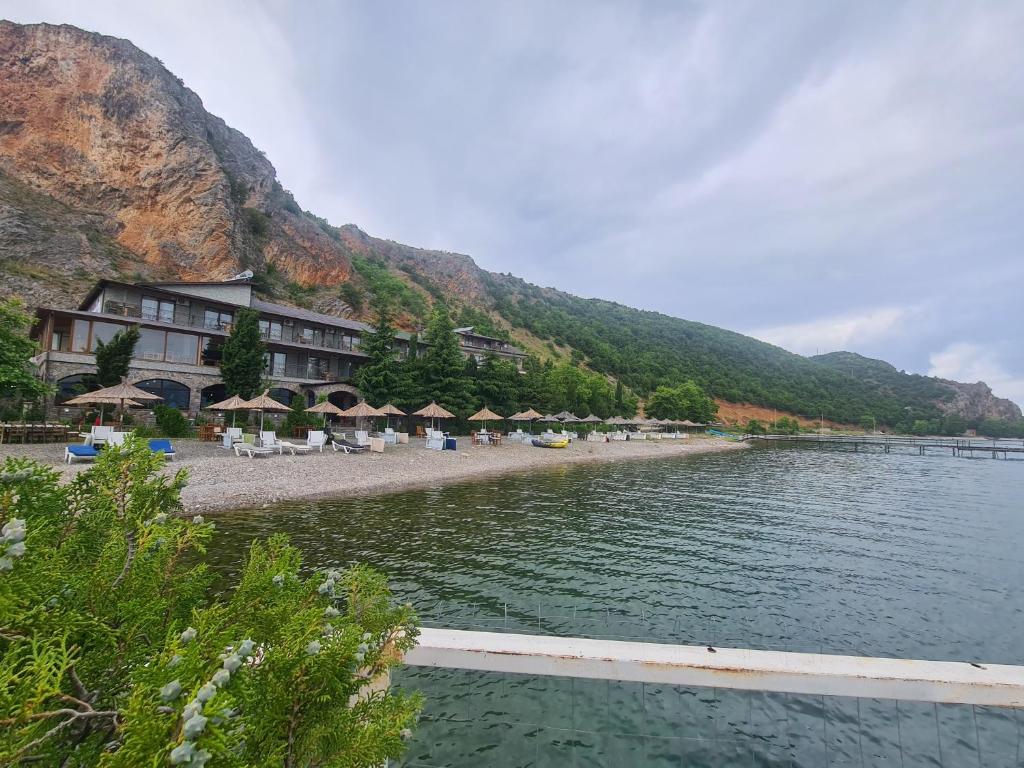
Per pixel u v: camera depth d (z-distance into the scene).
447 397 40.88
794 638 8.38
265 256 74.25
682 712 5.36
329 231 129.25
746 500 22.06
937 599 10.48
